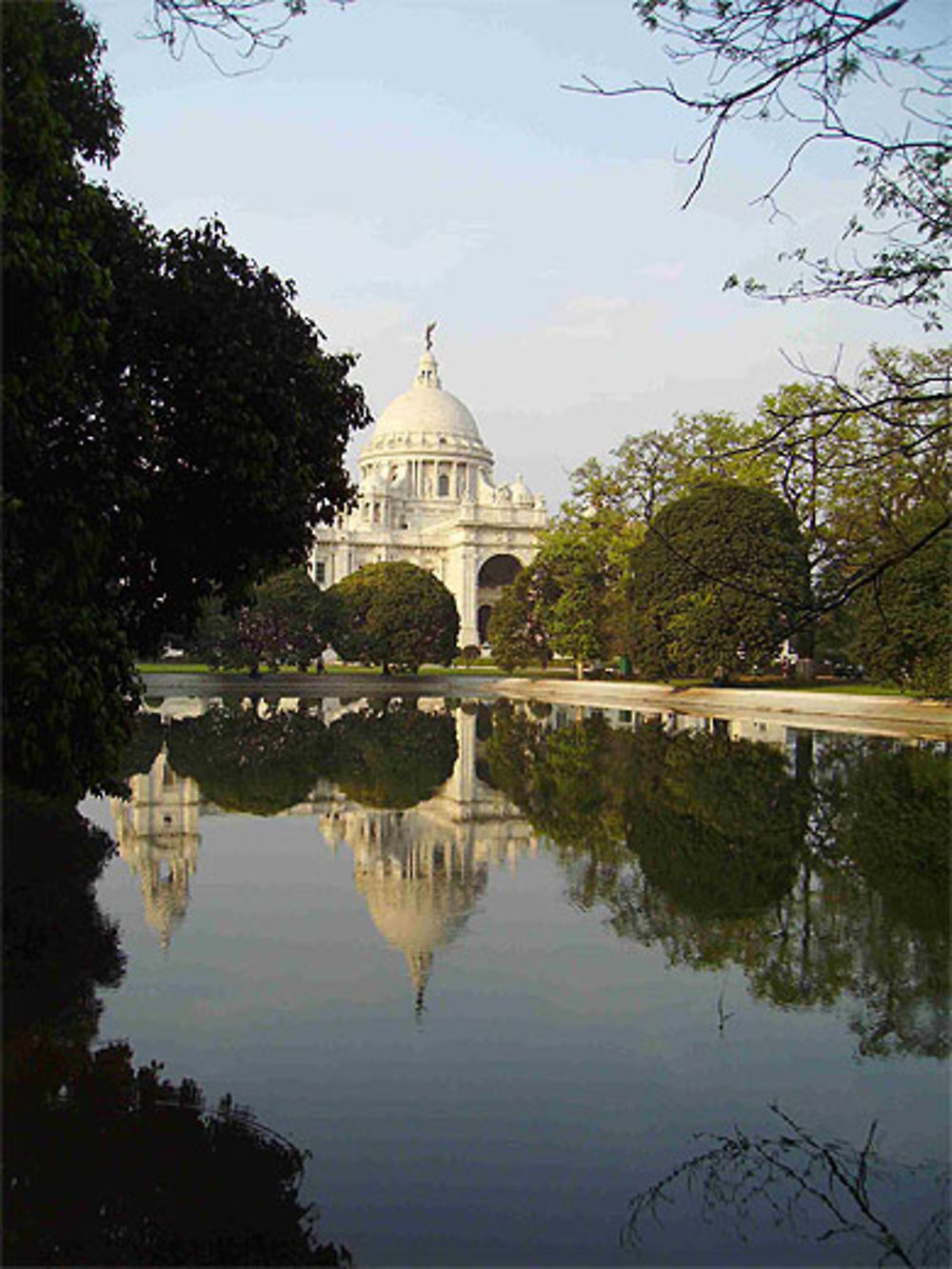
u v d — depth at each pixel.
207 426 17.02
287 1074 10.13
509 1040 10.98
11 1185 8.23
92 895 16.14
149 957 13.34
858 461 12.00
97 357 14.70
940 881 17.44
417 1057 10.56
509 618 79.75
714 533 58.00
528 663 83.44
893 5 8.53
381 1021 11.41
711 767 30.66
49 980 12.48
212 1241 7.57
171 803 24.08
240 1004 11.80
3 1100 9.52
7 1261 7.39
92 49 16.06
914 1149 8.97
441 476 157.12
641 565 63.09
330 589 81.88
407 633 76.56
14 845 19.30
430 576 79.69
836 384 11.07
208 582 20.92
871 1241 7.69
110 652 14.66
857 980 12.75
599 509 75.62
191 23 10.34
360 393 20.80
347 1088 9.88
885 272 10.54
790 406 57.47
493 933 14.55
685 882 17.28
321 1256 7.43
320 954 13.55
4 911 15.19
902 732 42.31
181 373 16.92
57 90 15.60
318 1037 10.98
